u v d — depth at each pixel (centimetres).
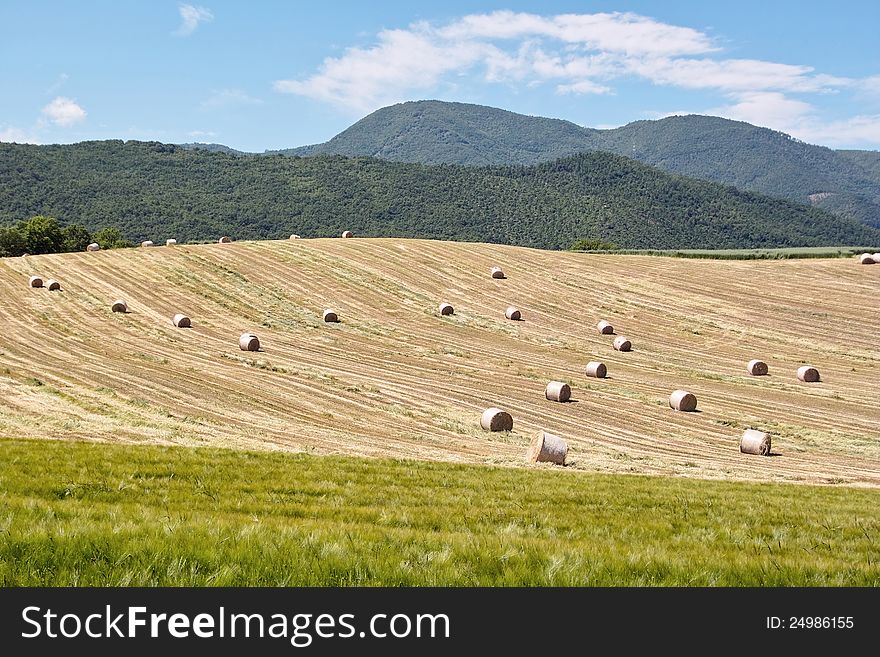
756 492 1543
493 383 3319
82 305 4619
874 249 7500
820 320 4666
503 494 1241
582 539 811
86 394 2631
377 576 576
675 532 944
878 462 2353
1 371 2942
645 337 4394
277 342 3997
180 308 4672
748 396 3275
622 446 2436
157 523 680
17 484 981
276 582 559
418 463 1703
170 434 2094
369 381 3222
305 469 1420
